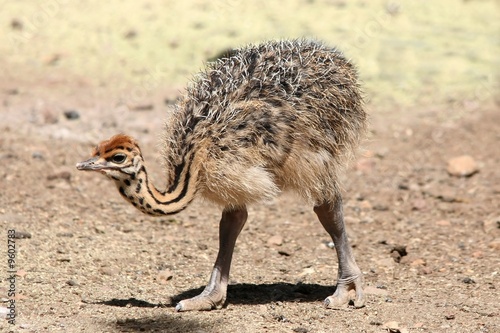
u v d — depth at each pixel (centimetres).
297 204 4041
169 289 2920
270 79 2681
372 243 3550
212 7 7094
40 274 2953
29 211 3650
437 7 7200
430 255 3400
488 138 5056
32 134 4772
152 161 4475
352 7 7019
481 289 2969
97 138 4784
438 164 4712
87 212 3744
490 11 7194
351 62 2939
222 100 2636
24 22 6788
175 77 5906
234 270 3188
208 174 2602
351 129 2844
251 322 2584
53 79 5834
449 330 2539
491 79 5916
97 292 2838
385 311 2727
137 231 3572
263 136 2623
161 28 6688
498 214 3922
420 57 6234
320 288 3012
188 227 3681
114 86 5775
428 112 5456
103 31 6681
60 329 2455
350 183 4394
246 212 2742
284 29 6500
